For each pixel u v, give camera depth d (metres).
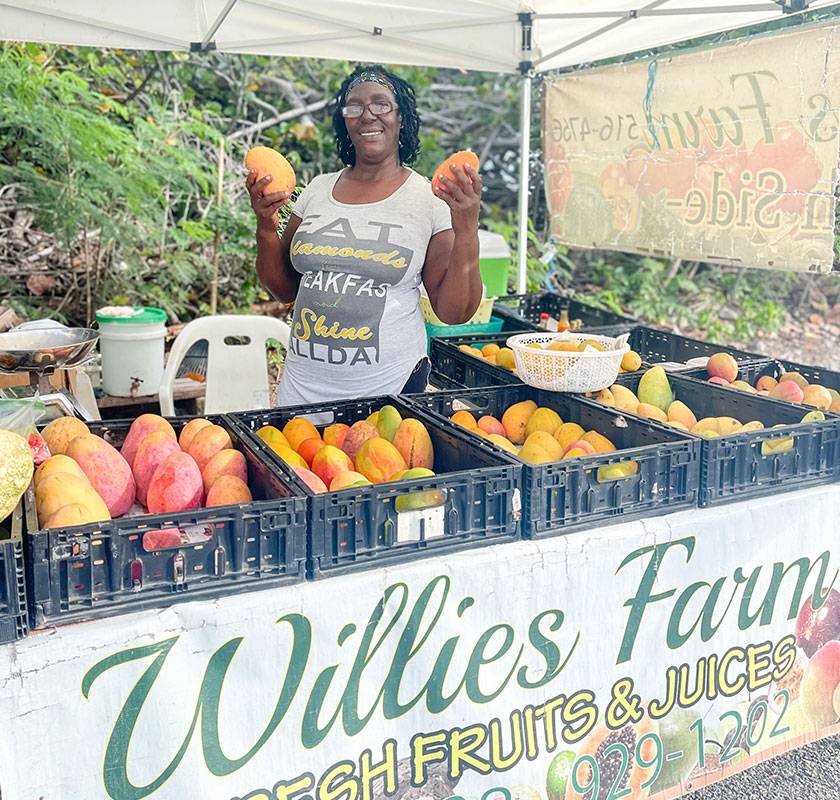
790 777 2.37
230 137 6.38
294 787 1.52
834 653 2.08
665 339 3.26
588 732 1.78
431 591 1.57
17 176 5.09
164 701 1.39
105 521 1.37
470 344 3.16
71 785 1.35
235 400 3.87
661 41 3.45
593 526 1.74
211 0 3.29
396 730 1.59
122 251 5.61
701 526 1.82
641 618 1.79
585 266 7.32
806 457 1.97
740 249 2.97
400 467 1.84
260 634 1.44
